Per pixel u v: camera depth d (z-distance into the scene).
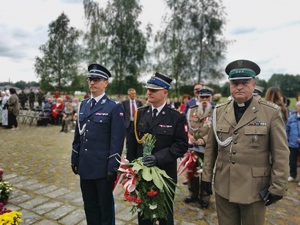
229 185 1.92
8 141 7.99
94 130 2.51
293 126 4.71
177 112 2.40
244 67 1.88
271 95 4.31
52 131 10.58
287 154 1.76
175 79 23.28
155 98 2.34
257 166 1.85
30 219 2.98
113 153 2.42
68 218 3.03
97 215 2.62
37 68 33.38
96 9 23.52
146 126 2.38
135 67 24.17
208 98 3.60
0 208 2.77
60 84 33.25
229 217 2.02
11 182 4.25
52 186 4.09
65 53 33.53
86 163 2.49
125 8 23.66
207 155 2.20
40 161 5.70
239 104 1.96
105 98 2.62
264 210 1.90
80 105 2.75
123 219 3.06
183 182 4.44
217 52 22.91
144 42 24.25
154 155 2.20
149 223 2.37
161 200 2.11
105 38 23.86
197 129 3.53
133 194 2.15
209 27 22.64
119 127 2.49
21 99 20.83
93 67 2.58
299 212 3.33
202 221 3.05
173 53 23.09
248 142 1.86
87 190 2.58
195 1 22.95
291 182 4.61
